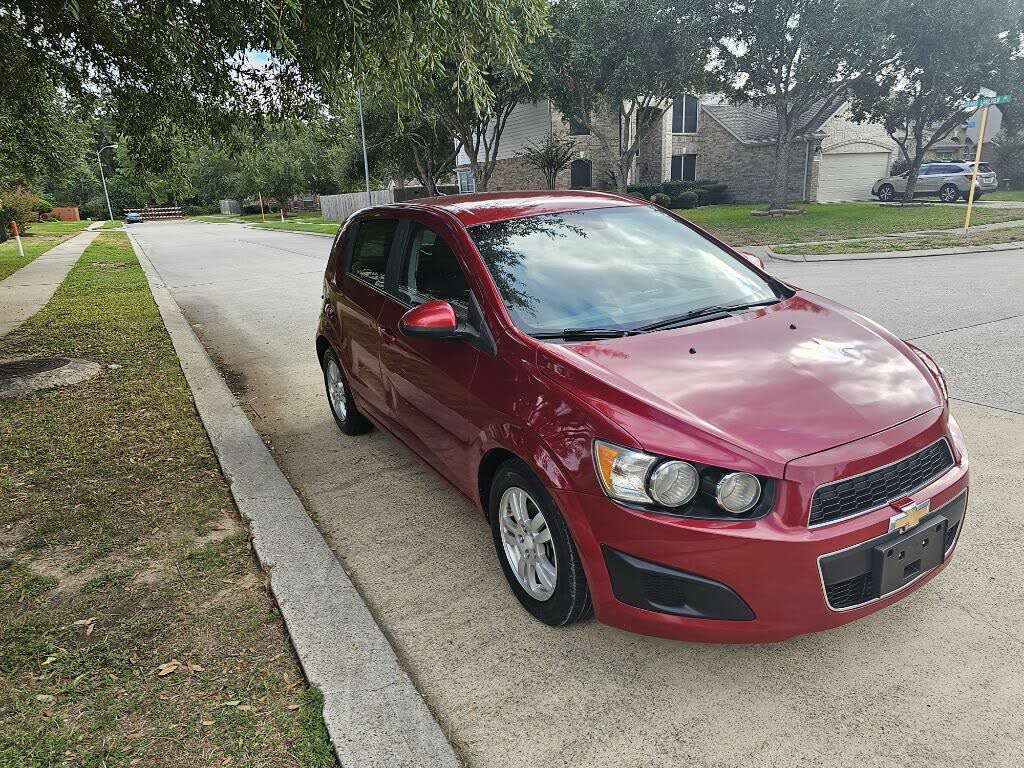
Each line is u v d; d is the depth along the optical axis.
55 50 7.75
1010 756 2.26
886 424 2.58
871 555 2.45
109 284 15.23
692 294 3.60
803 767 2.28
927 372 3.04
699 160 35.47
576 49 21.08
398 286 4.14
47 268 19.72
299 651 2.82
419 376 3.71
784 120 24.12
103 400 6.21
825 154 32.62
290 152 51.91
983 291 9.41
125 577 3.42
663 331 3.19
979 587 3.13
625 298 3.48
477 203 4.12
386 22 5.78
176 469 4.68
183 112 8.07
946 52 22.03
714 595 2.42
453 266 3.65
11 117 10.61
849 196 33.84
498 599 3.26
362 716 2.48
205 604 3.19
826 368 2.88
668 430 2.49
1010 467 4.20
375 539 3.86
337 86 6.84
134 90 7.95
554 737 2.45
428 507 4.19
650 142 34.62
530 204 4.09
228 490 4.34
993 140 35.75
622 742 2.41
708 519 2.41
